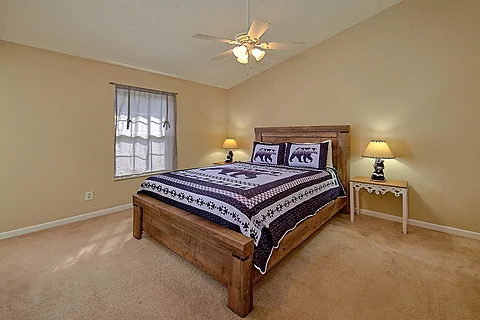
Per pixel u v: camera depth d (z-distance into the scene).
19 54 2.63
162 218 2.20
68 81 2.99
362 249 2.37
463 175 2.65
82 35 2.70
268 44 2.32
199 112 4.62
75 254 2.25
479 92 2.52
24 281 1.84
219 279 1.71
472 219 2.62
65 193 3.03
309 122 3.87
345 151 3.42
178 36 3.00
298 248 2.40
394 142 3.08
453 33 2.63
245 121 4.83
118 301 1.63
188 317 1.50
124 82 3.54
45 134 2.84
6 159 2.60
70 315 1.50
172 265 2.08
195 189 2.10
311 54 3.79
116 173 3.52
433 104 2.78
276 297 1.68
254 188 2.03
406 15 2.92
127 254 2.26
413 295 1.69
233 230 1.67
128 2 2.33
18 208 2.69
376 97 3.19
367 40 3.23
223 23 2.86
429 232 2.77
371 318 1.49
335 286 1.80
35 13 2.28
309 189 2.47
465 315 1.50
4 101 2.56
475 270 1.99
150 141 3.88
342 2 2.85
